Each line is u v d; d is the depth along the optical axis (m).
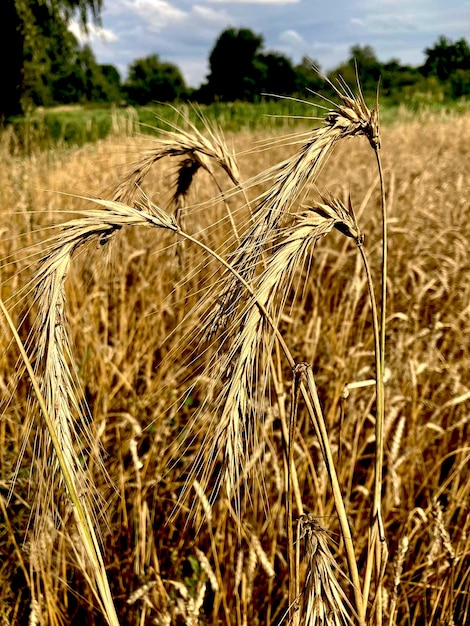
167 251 4.11
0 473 2.51
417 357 3.21
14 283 3.79
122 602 2.22
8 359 3.26
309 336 3.47
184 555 2.50
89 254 1.78
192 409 3.21
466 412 2.93
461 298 3.60
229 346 1.18
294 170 1.18
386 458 2.51
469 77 26.27
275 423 2.97
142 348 3.60
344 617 1.02
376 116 1.24
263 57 62.78
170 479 2.65
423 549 2.35
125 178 1.74
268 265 1.15
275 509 2.23
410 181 6.71
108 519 2.20
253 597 2.22
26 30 21.11
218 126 1.90
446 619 2.00
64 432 1.20
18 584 2.37
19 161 7.89
